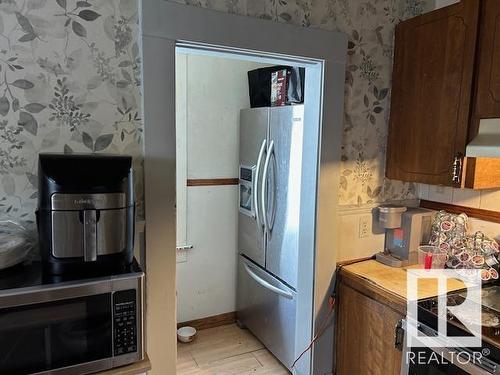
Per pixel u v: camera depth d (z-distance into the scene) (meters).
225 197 3.05
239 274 3.10
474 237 1.92
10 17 1.26
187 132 2.84
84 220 1.12
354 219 2.10
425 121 1.87
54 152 1.37
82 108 1.39
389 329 1.73
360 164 2.08
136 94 1.48
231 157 3.03
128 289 1.15
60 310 1.08
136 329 1.18
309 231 2.03
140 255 1.54
